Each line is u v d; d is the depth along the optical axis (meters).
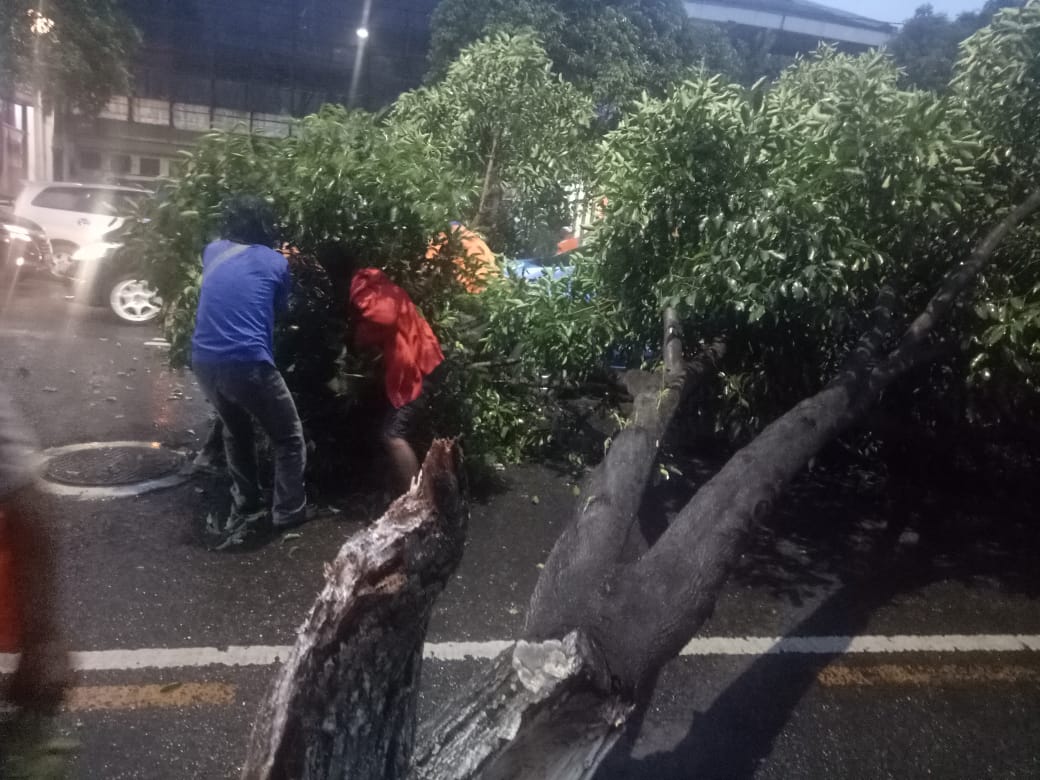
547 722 2.05
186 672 3.60
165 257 5.23
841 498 6.53
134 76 21.89
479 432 5.87
